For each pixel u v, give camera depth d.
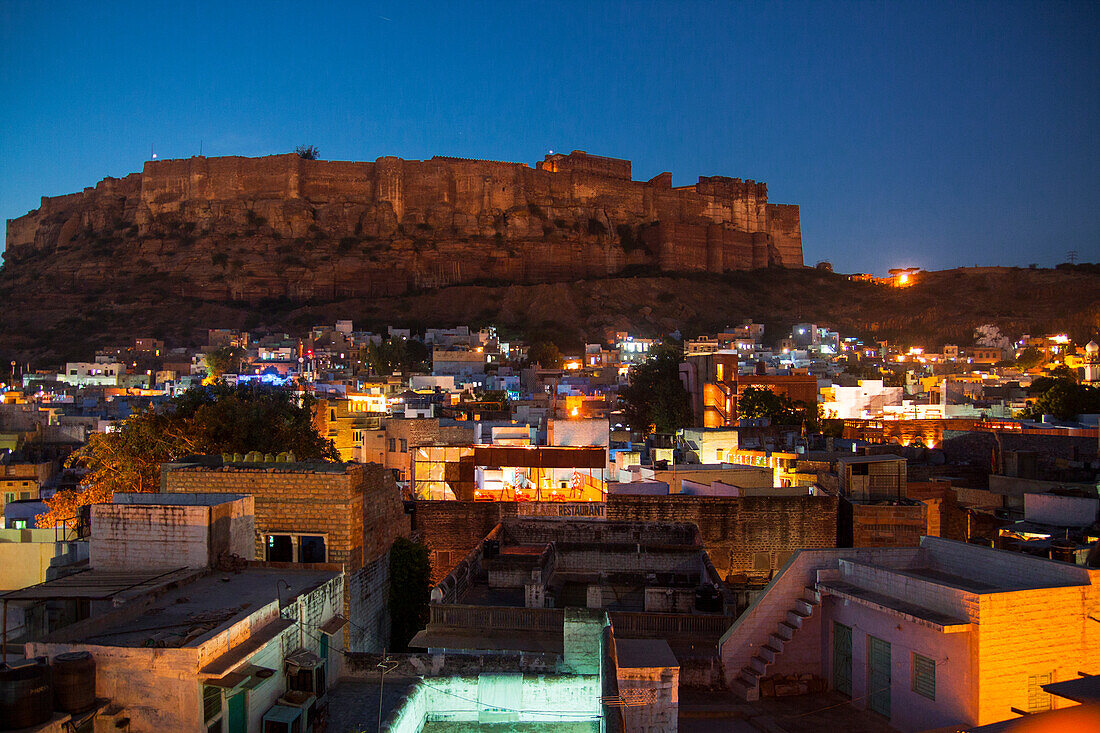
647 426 89.25
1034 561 20.20
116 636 17.61
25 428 82.75
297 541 27.31
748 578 34.72
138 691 16.28
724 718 20.83
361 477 28.23
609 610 26.52
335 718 19.22
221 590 21.78
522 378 131.75
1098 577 18.95
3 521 47.56
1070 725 11.70
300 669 19.23
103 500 42.94
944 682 18.84
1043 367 147.38
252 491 27.73
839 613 22.11
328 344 176.62
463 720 20.34
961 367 153.75
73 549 31.28
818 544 36.47
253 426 46.91
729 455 55.81
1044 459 52.19
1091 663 18.80
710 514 36.59
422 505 37.28
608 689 15.63
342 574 24.62
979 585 20.31
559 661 21.05
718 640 24.64
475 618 25.48
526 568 29.56
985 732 11.90
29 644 16.83
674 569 32.16
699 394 93.00
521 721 20.20
